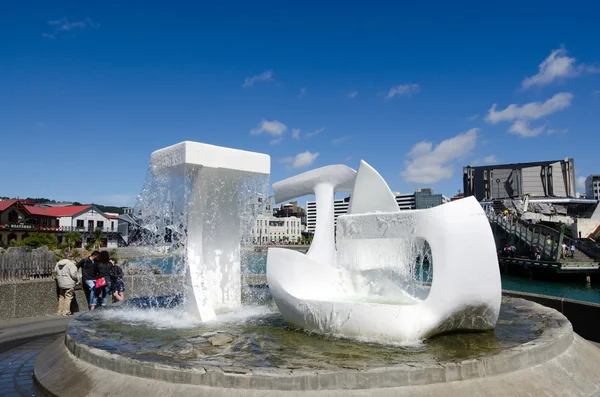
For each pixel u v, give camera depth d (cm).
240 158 974
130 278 1444
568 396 553
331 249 1080
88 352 610
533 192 7844
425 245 829
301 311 763
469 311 685
